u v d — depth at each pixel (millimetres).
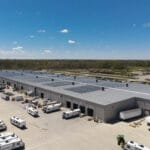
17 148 42062
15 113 66000
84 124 55375
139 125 54062
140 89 79500
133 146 40125
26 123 56781
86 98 64625
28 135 48688
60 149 41562
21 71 159125
